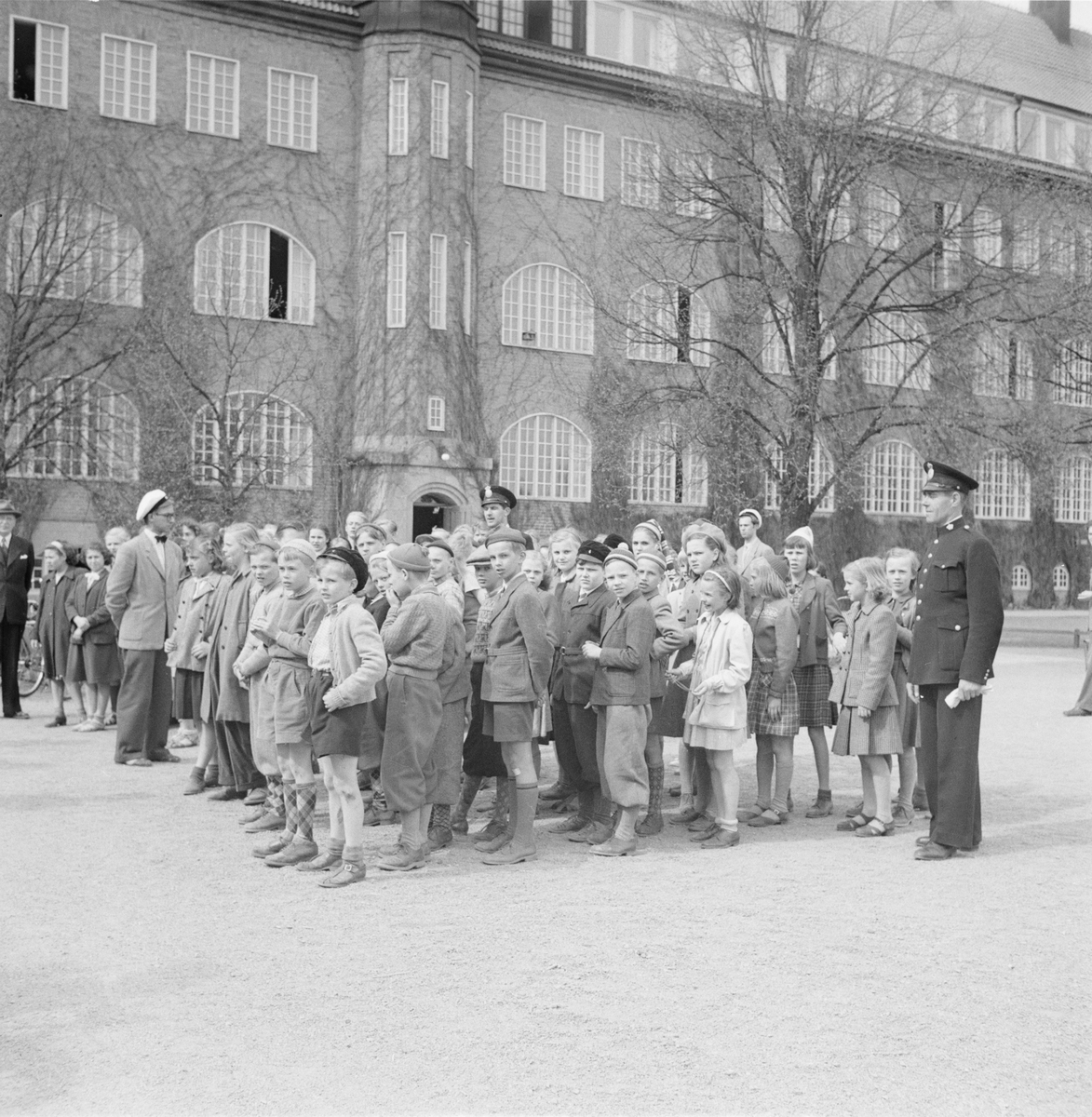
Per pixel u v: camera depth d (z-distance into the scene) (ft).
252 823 30.60
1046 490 115.96
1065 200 109.70
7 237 98.73
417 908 23.68
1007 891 25.22
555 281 124.57
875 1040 17.03
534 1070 15.89
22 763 40.42
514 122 122.42
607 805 31.09
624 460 121.60
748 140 100.68
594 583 30.35
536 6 128.98
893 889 25.35
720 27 103.55
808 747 48.08
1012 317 102.06
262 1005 18.19
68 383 100.94
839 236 112.98
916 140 101.24
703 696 29.81
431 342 112.88
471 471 114.93
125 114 103.96
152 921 22.68
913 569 30.81
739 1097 15.16
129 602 40.34
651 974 19.71
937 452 101.14
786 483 97.14
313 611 27.99
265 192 109.81
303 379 111.14
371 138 112.98
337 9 112.27
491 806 35.88
